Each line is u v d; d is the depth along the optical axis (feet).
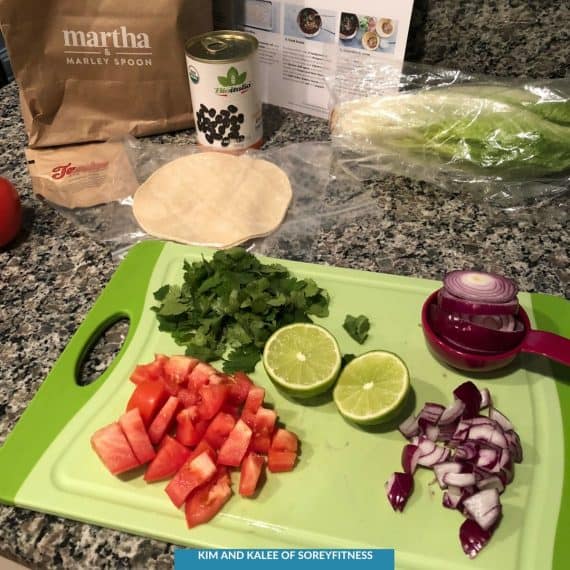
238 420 2.25
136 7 3.25
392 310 2.73
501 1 3.22
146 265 2.97
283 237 3.15
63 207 3.38
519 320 2.44
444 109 3.23
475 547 1.95
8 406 2.44
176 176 3.46
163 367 2.43
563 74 3.42
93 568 1.98
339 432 2.29
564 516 2.03
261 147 3.71
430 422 2.27
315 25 3.52
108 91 3.56
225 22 3.84
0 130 4.05
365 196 3.38
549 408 2.35
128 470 2.19
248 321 2.59
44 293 2.91
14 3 3.10
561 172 3.24
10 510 2.13
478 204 3.30
